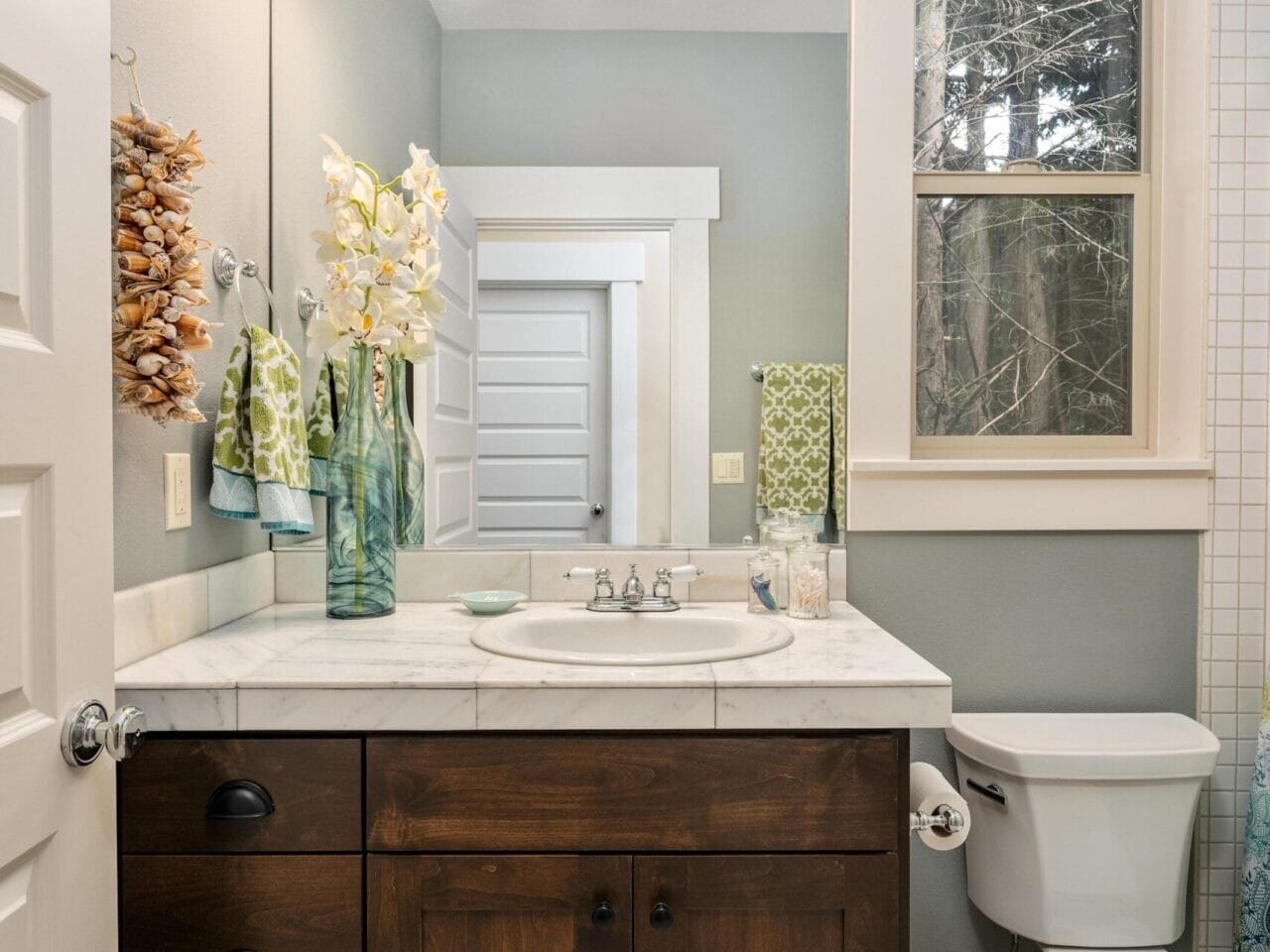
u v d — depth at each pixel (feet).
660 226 5.53
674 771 3.47
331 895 3.45
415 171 5.09
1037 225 5.67
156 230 3.56
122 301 3.56
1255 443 5.42
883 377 5.45
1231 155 5.40
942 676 3.50
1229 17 5.39
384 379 5.52
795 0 5.50
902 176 5.43
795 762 3.48
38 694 2.65
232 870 3.45
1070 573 5.51
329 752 3.47
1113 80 5.65
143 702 3.43
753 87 5.51
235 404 4.44
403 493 5.52
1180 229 5.54
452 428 5.53
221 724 3.44
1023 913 4.81
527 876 3.46
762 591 4.91
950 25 5.65
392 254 4.68
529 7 5.52
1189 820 4.74
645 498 5.54
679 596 5.45
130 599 3.76
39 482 2.66
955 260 5.66
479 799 3.47
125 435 3.81
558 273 5.53
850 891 3.48
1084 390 5.63
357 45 5.52
